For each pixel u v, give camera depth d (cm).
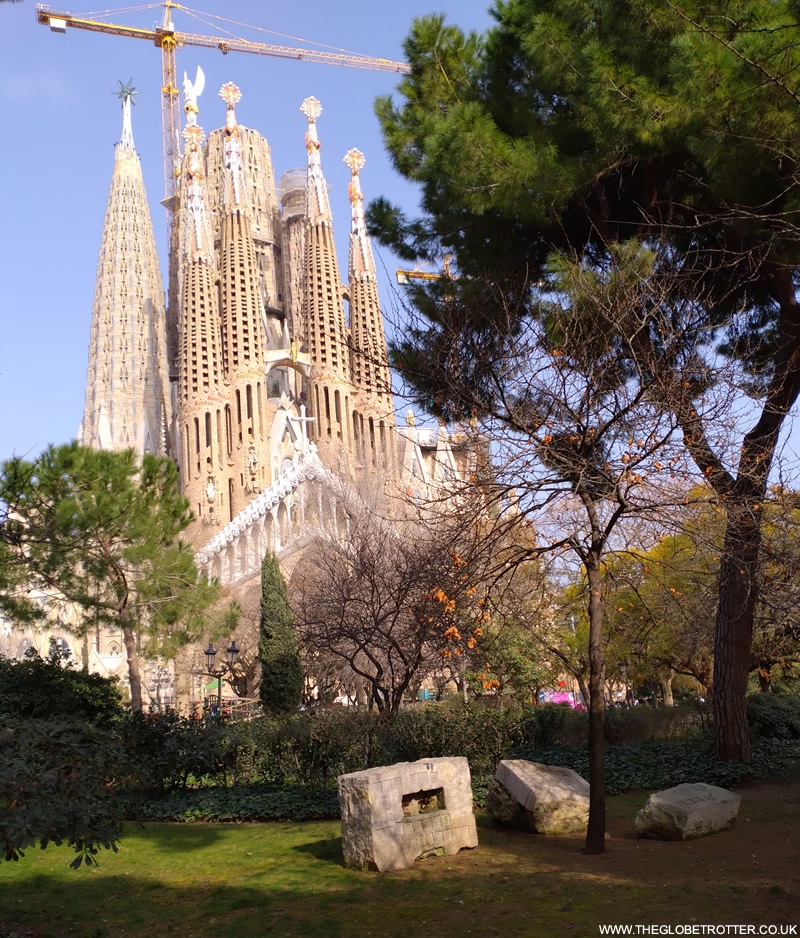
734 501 1280
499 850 1097
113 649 7594
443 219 1523
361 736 1572
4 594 2381
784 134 1187
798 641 2441
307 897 920
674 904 808
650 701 4425
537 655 2239
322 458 8519
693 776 1539
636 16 1280
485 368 1227
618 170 1461
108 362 12544
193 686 5841
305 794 1495
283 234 12244
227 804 1485
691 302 1232
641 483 1144
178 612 2466
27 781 746
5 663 2122
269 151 12625
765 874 907
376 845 1007
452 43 1538
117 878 1041
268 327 11862
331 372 9788
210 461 9431
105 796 810
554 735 1919
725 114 1199
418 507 1523
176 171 12825
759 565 1515
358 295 10169
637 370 1307
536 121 1444
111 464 2270
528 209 1352
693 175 1441
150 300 13012
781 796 1412
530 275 1454
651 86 1269
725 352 1680
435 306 1462
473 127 1332
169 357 12412
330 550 3366
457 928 785
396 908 861
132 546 2366
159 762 1570
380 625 1980
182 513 2517
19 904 941
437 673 2947
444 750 1552
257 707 3716
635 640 2916
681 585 2398
